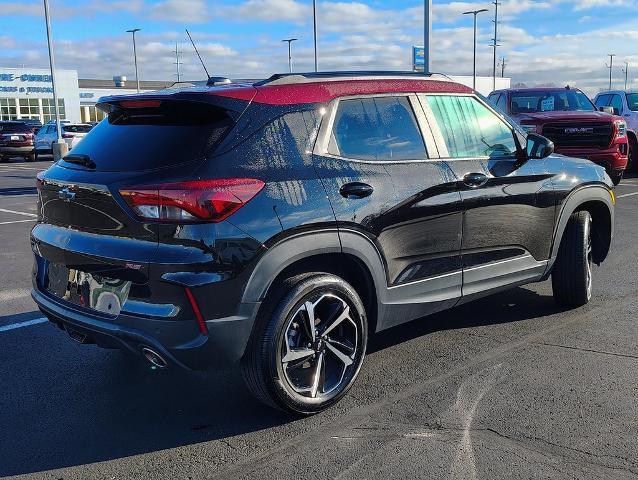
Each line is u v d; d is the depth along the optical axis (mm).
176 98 3385
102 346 3568
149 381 4176
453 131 4293
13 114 58594
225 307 3176
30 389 4070
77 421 3637
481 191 4309
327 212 3465
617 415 3480
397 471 3002
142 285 3170
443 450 3176
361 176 3688
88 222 3422
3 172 23922
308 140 3549
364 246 3656
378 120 3908
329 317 3619
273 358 3357
